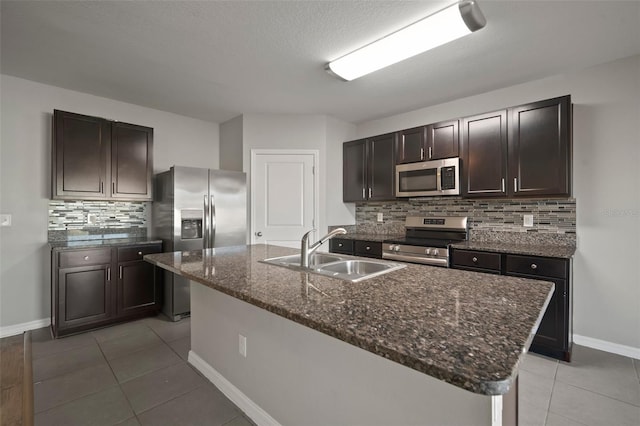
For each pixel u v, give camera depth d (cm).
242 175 371
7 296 285
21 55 248
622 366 226
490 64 257
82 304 283
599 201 255
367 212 427
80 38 224
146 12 194
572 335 258
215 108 369
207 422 169
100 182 310
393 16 197
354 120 417
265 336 164
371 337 79
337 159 410
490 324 87
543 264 237
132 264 312
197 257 204
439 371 64
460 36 206
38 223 300
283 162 391
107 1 184
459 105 337
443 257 286
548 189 253
